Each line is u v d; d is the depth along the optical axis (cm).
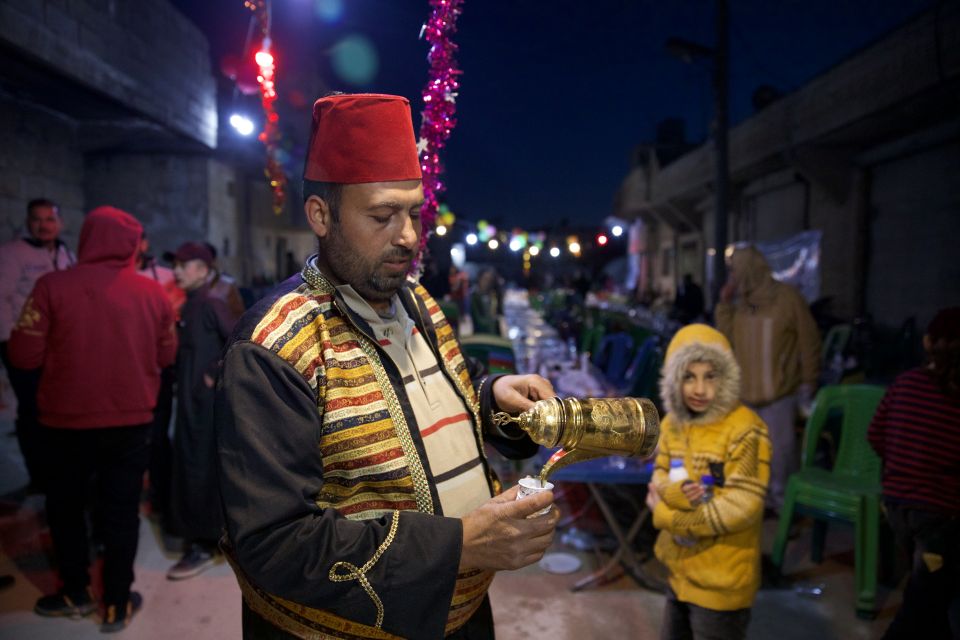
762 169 1231
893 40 745
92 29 593
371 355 105
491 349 471
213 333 336
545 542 96
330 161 100
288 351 97
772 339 411
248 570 90
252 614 110
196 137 855
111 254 268
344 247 102
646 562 349
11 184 665
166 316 282
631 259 2691
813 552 355
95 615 291
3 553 344
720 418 223
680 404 229
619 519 405
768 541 380
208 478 329
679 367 225
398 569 90
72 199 782
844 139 936
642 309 1504
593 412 108
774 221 1295
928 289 841
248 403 93
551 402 108
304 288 107
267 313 101
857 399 347
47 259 418
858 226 985
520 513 93
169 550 355
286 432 92
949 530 231
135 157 956
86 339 257
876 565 298
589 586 323
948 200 800
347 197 100
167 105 768
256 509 89
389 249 102
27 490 424
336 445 99
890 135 894
